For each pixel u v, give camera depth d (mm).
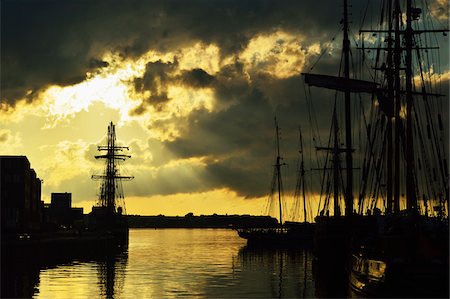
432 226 60188
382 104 77125
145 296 72938
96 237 163250
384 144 78938
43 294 74750
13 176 145500
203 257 142750
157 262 126938
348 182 90125
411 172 65750
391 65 77438
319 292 74812
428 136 77938
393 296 53375
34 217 179500
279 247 180250
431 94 78500
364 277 61188
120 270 107250
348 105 90438
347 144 90438
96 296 73062
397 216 61344
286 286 81438
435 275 52156
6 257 105688
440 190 80438
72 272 103188
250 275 96750
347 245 87438
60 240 134625
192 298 70750
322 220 101375
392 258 54562
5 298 71625
